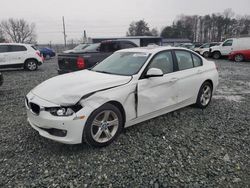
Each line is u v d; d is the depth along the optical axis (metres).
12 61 13.70
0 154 3.58
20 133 4.32
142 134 4.29
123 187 2.90
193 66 5.44
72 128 3.42
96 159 3.46
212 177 3.09
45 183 2.94
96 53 8.24
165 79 4.59
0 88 8.47
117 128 3.94
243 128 4.67
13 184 2.92
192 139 4.15
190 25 86.88
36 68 14.55
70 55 8.13
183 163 3.40
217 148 3.85
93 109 3.55
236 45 20.12
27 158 3.47
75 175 3.10
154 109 4.48
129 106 4.06
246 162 3.46
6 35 77.94
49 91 3.76
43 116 3.50
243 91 8.03
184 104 5.24
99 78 4.10
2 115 5.33
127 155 3.58
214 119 5.12
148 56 4.55
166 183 2.97
